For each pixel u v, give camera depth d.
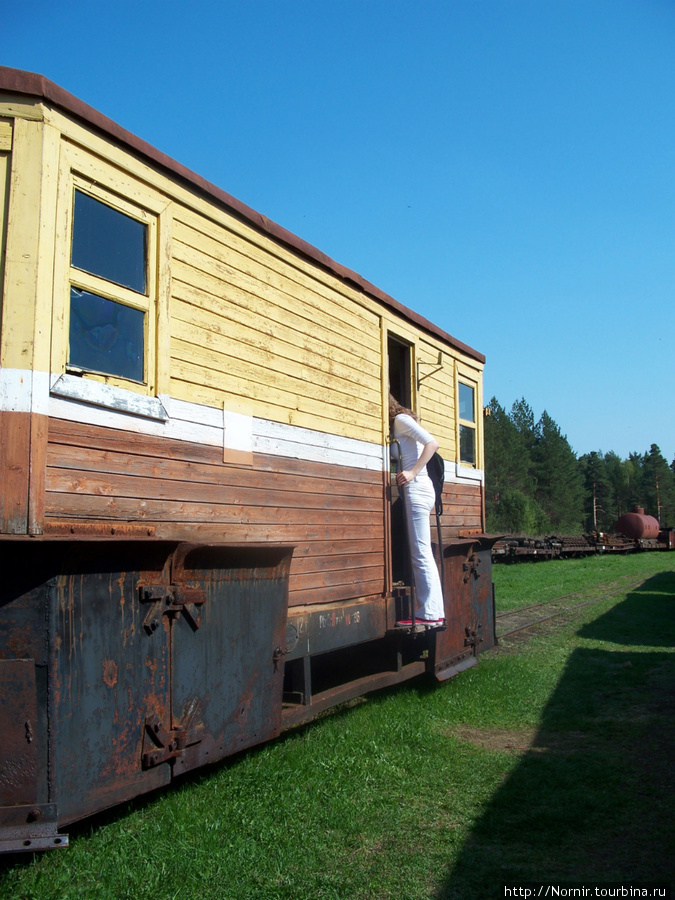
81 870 3.19
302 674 5.15
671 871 3.49
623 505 93.06
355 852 3.67
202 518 4.20
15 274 3.19
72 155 3.48
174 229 4.14
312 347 5.54
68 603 3.06
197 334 4.27
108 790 3.21
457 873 3.45
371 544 6.26
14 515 3.08
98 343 3.58
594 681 7.71
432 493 6.30
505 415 63.00
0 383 3.12
